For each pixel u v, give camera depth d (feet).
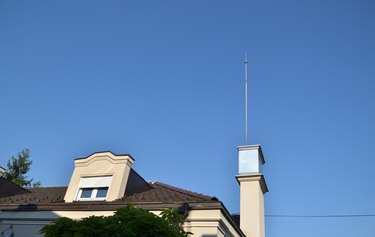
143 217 21.01
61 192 54.24
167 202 33.81
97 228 19.33
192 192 43.27
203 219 32.09
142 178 48.98
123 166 45.34
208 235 31.30
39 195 51.65
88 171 46.57
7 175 96.07
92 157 47.39
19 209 39.29
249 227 46.01
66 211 37.78
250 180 49.96
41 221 38.17
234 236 38.55
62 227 19.52
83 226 19.17
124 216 21.15
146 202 34.73
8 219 39.27
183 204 33.06
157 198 39.55
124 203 35.81
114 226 19.11
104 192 44.80
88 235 18.69
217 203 32.24
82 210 37.22
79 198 45.14
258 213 46.83
